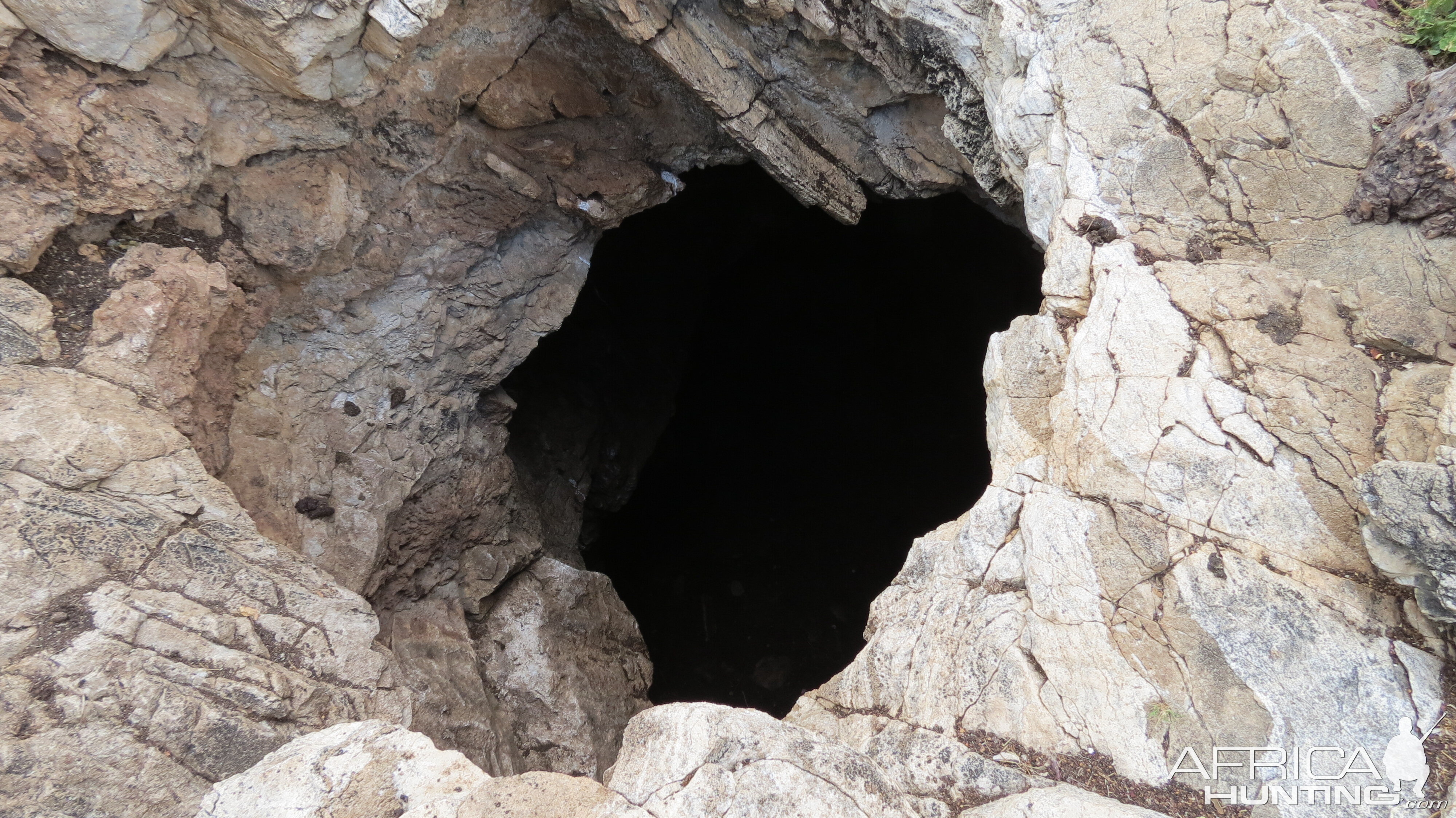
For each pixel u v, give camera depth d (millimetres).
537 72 5961
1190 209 3828
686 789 2877
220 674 3590
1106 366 3576
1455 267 3221
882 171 6926
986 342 10336
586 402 9562
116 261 4441
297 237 5285
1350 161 3533
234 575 3900
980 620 3506
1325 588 2988
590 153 6527
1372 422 3146
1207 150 3854
